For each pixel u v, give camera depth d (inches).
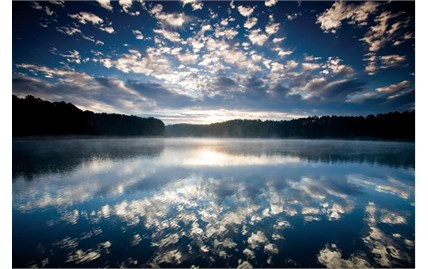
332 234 217.2
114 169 573.0
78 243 200.1
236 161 721.6
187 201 315.9
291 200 322.7
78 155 869.2
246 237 209.2
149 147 1326.3
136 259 174.6
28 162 684.1
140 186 400.2
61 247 193.2
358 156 883.4
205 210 279.9
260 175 500.4
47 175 498.0
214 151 1075.9
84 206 298.0
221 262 170.1
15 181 439.2
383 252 186.1
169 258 175.2
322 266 166.6
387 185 417.1
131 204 304.8
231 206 295.6
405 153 1010.1
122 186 400.2
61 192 364.2
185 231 221.0
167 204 303.9
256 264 167.9
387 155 925.2
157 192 362.0
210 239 204.7
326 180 454.3
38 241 203.6
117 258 175.9
